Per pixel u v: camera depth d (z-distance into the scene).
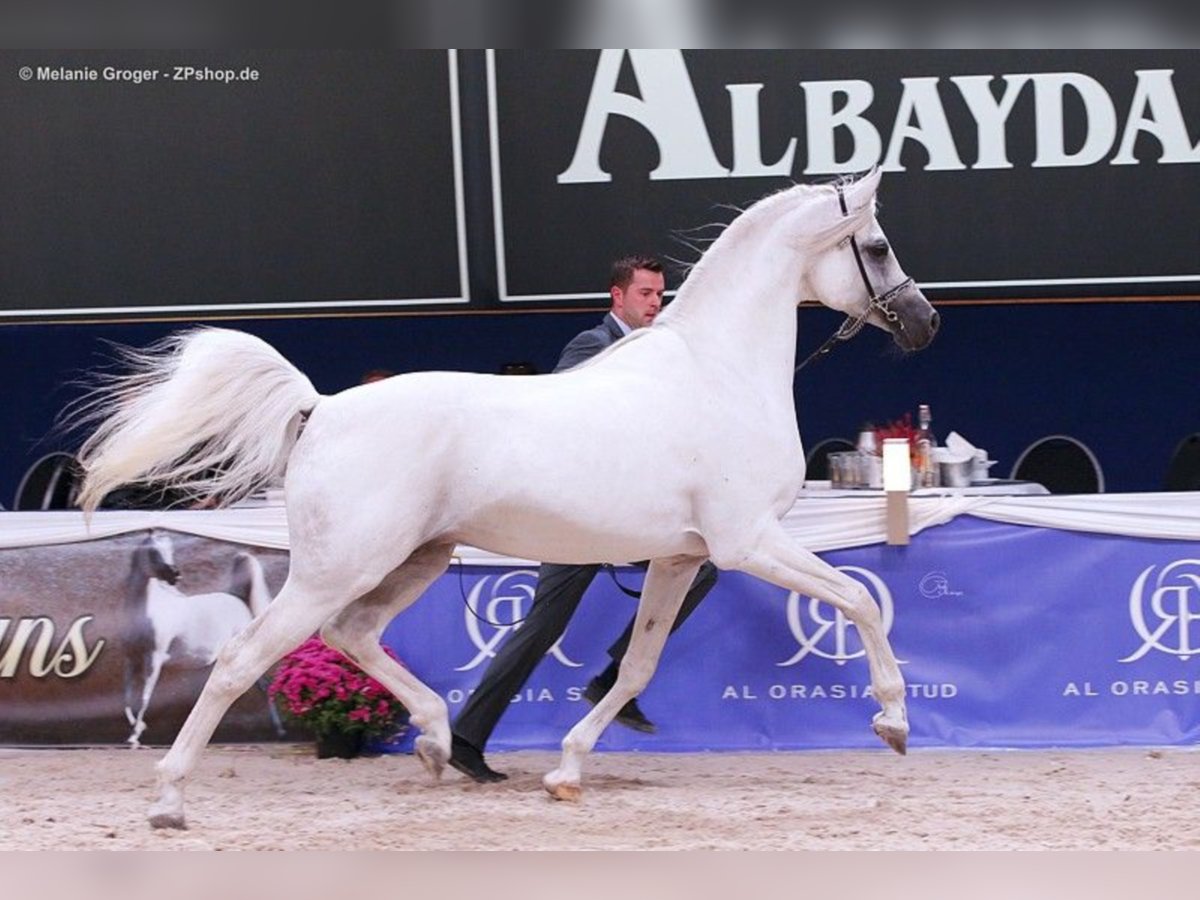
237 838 7.70
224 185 13.81
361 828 7.96
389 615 8.54
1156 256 13.70
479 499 7.96
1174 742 10.16
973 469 11.48
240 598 10.56
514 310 13.94
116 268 13.90
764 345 8.55
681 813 8.29
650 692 10.33
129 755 10.41
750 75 13.57
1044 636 10.23
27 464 17.06
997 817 8.10
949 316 16.86
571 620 10.34
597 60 13.61
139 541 10.62
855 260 8.74
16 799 8.96
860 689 10.29
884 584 10.26
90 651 10.62
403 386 7.97
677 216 13.73
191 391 7.84
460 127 13.70
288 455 8.08
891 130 13.59
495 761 10.02
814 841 7.57
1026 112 13.56
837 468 10.95
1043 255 13.73
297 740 10.56
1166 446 16.83
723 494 8.24
